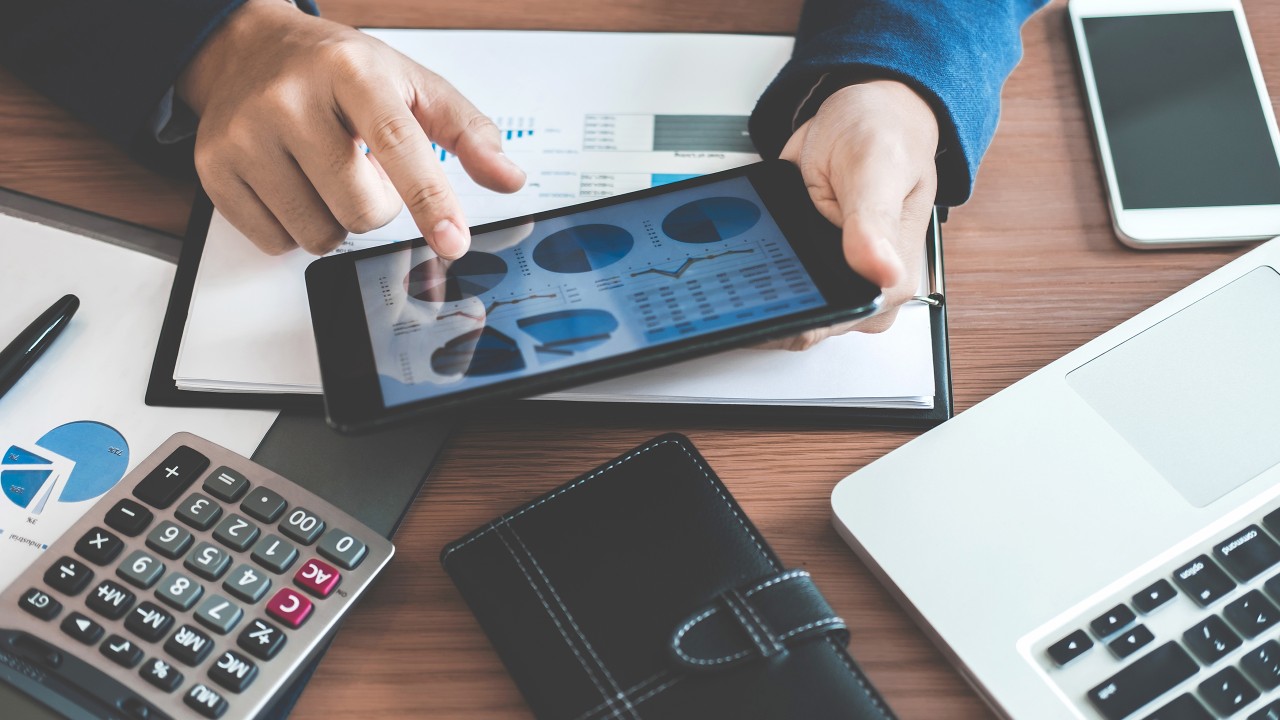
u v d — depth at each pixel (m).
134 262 0.50
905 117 0.47
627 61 0.58
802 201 0.45
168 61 0.51
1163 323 0.45
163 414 0.44
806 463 0.44
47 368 0.46
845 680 0.35
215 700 0.34
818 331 0.44
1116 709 0.35
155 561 0.37
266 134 0.46
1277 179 0.51
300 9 0.57
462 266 0.44
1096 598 0.37
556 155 0.53
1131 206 0.51
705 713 0.34
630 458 0.41
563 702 0.34
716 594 0.36
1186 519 0.39
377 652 0.38
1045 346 0.47
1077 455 0.41
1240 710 0.35
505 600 0.37
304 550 0.38
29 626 0.36
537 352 0.40
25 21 0.54
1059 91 0.57
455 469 0.43
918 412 0.45
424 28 0.60
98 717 0.34
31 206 0.52
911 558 0.39
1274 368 0.43
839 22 0.53
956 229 0.52
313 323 0.42
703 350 0.39
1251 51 0.57
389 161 0.44
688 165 0.53
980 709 0.37
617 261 0.44
